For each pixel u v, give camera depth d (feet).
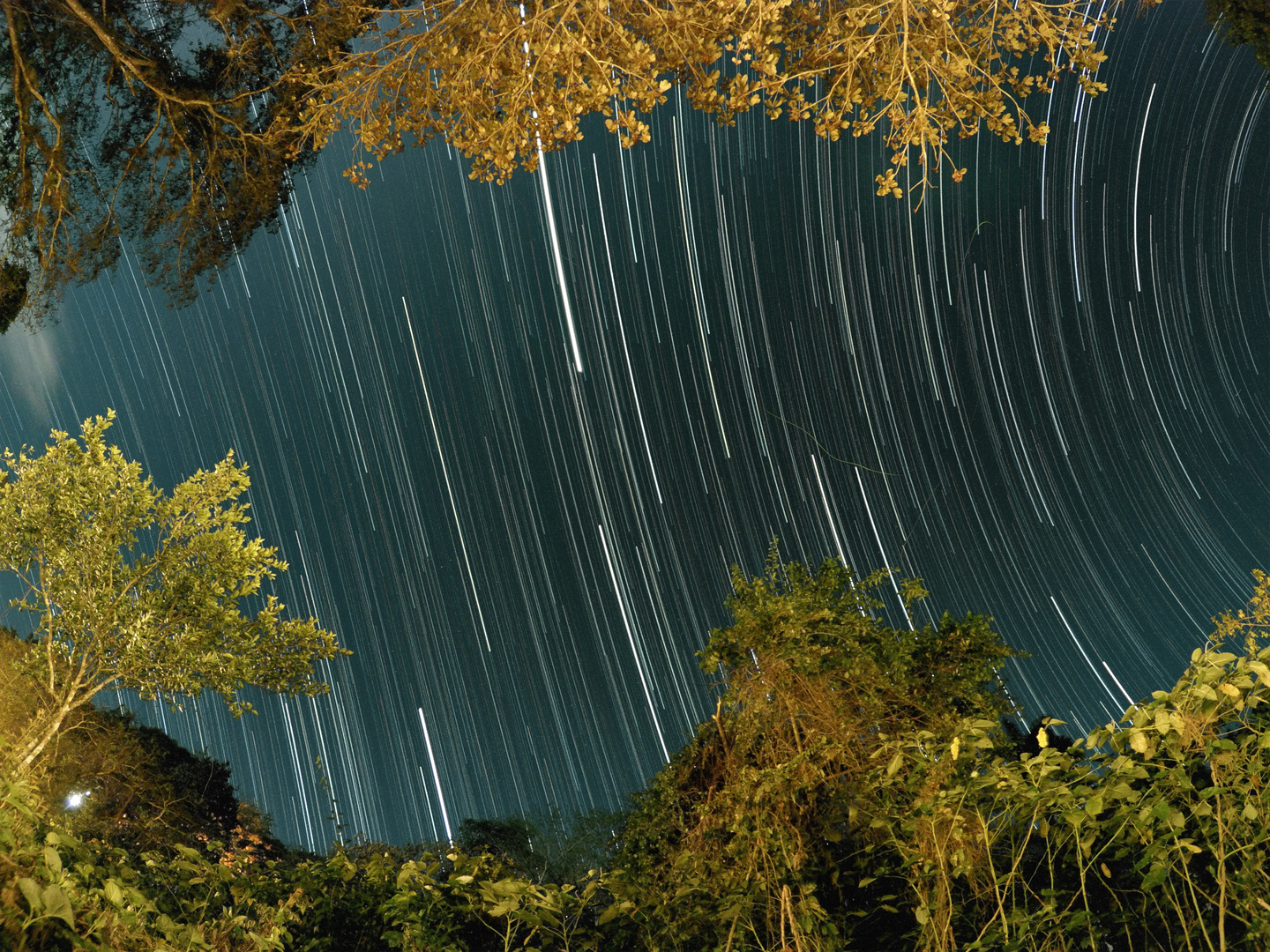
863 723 11.85
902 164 10.74
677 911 9.23
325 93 14.48
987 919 7.09
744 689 12.56
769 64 11.34
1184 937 6.02
